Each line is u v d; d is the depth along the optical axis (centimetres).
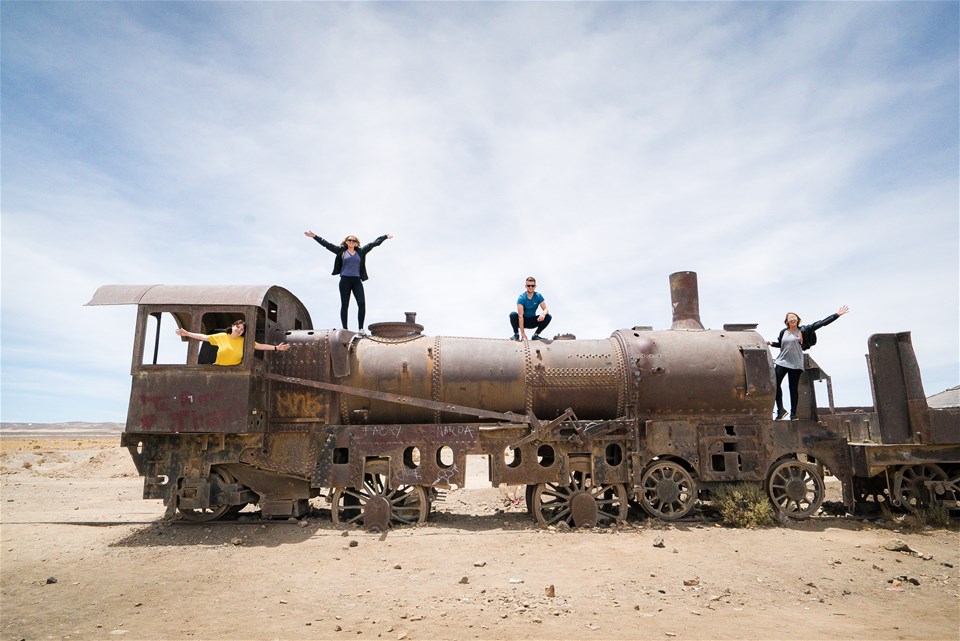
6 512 1171
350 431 973
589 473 988
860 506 1093
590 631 505
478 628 512
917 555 791
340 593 619
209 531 924
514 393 1016
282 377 955
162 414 894
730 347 1046
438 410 1010
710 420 1015
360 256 1180
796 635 502
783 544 836
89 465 2150
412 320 1131
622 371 1020
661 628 514
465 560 750
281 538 882
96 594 626
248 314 919
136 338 916
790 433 1022
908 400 1026
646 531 920
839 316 1038
